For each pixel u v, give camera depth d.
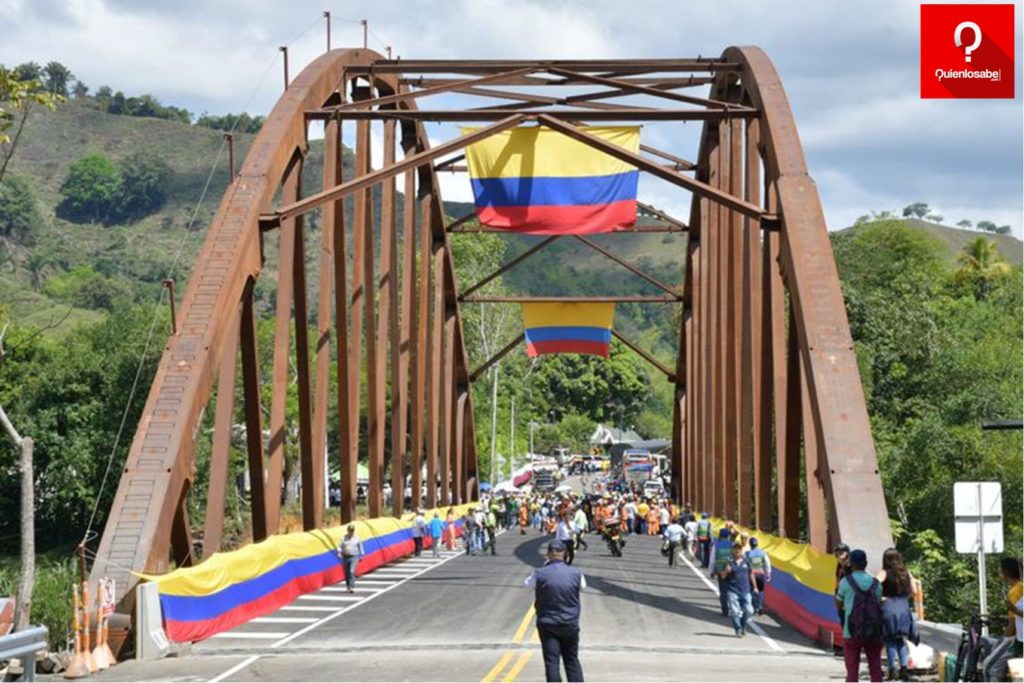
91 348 72.94
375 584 33.72
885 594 16.08
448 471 58.44
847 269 77.31
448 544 52.91
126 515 23.33
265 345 86.25
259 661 19.41
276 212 30.25
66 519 70.12
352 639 22.05
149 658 20.06
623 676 17.30
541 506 68.25
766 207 32.69
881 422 62.38
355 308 38.09
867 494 24.20
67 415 69.12
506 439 118.31
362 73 37.84
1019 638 14.92
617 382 180.12
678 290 59.16
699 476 52.72
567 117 34.81
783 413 31.38
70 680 18.14
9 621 21.34
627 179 38.16
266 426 84.50
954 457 53.41
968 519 20.97
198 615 22.22
